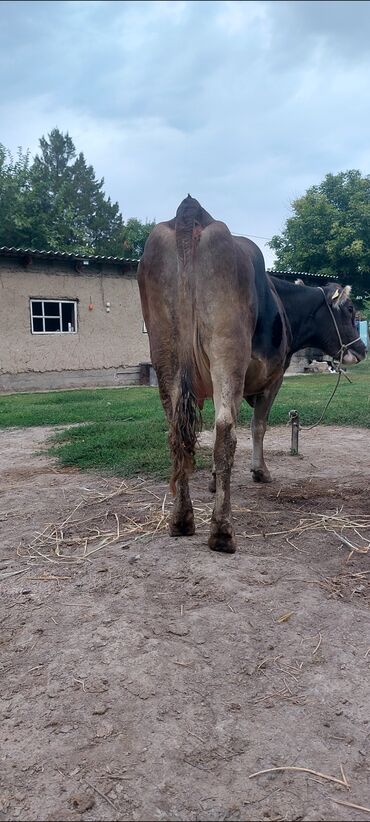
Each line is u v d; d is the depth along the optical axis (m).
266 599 3.28
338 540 4.26
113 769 2.13
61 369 19.66
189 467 4.04
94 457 7.23
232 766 2.14
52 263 19.16
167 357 4.03
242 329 3.84
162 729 2.30
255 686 2.57
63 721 2.37
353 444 8.04
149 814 1.95
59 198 39.56
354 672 2.67
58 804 2.00
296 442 7.29
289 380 19.47
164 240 3.94
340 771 2.13
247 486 5.75
